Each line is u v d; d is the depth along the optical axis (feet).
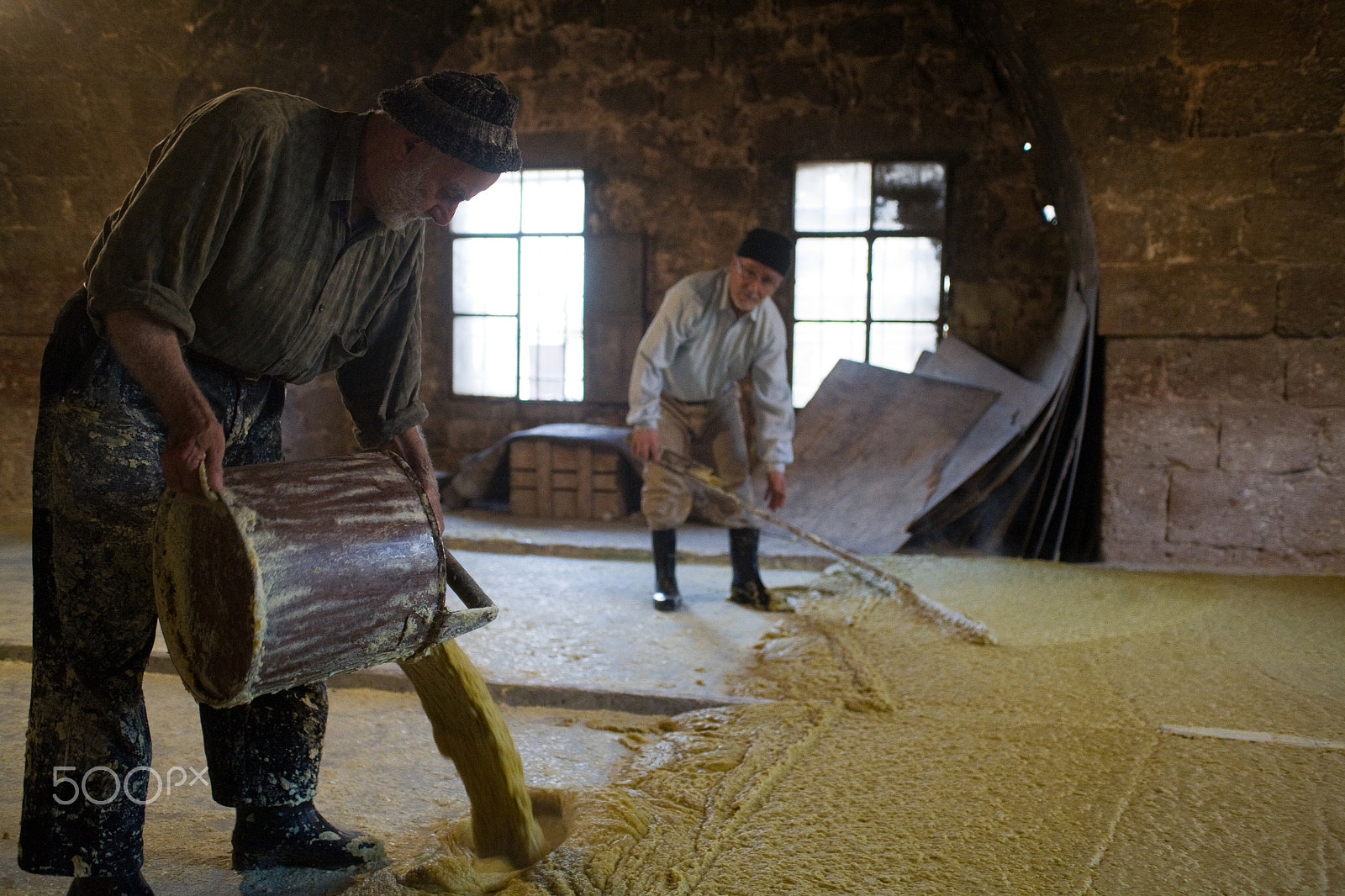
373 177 6.43
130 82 21.48
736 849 7.50
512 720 10.79
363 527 6.18
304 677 5.90
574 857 7.09
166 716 10.52
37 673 6.21
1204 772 8.97
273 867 7.28
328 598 5.88
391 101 6.24
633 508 24.07
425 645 6.53
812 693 11.21
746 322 15.01
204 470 5.59
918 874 7.09
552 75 25.66
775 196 24.72
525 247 26.32
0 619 13.73
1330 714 10.60
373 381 7.70
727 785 8.59
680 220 25.25
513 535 21.21
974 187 23.84
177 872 7.24
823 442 21.34
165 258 5.69
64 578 6.10
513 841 7.48
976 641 13.33
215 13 20.80
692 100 24.99
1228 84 18.85
